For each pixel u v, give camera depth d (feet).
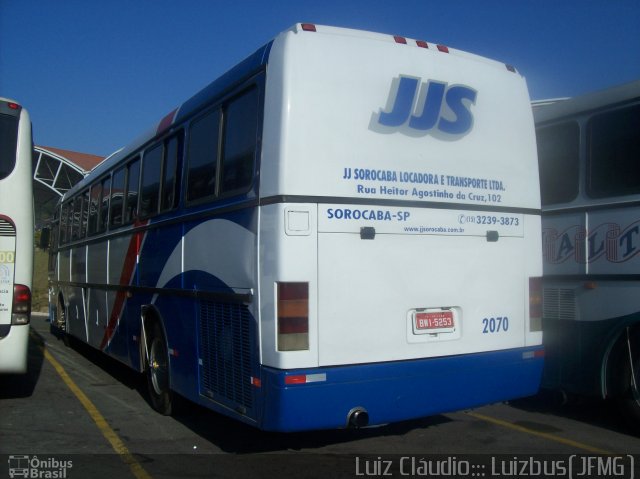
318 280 15.14
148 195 24.12
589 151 21.33
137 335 24.97
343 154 15.58
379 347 15.81
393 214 16.16
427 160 16.81
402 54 16.78
